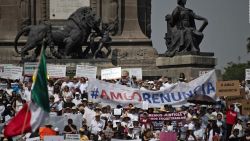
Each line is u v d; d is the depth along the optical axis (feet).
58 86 214.69
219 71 254.88
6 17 286.66
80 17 257.96
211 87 208.33
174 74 256.11
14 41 278.87
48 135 171.01
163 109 197.36
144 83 224.53
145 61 276.41
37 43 256.93
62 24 282.77
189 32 254.68
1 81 226.99
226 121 188.96
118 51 279.28
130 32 284.41
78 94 207.82
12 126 126.62
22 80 229.86
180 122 189.16
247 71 228.02
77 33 256.52
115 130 182.91
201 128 187.83
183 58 253.03
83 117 188.85
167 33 258.16
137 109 194.59
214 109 199.11
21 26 284.41
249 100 195.21
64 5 283.38
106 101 204.54
